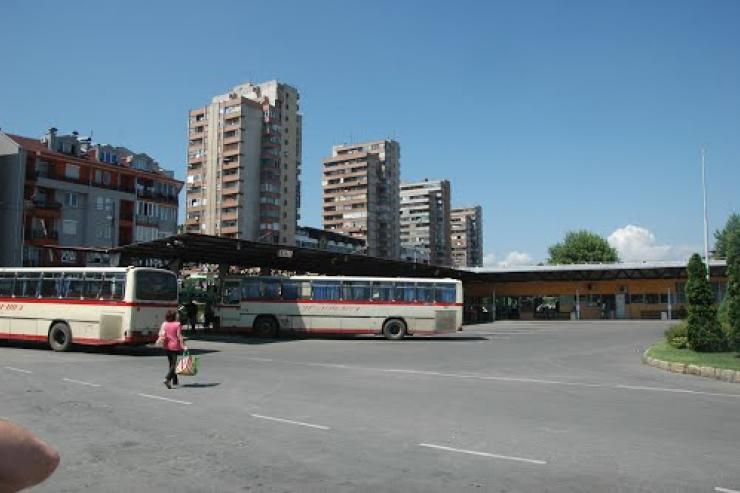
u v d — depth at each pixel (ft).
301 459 23.57
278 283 103.50
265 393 41.55
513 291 196.65
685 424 30.91
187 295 127.44
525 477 21.22
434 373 54.70
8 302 77.87
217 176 337.31
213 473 21.56
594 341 98.17
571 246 297.94
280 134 348.79
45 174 195.72
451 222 602.44
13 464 4.19
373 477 21.09
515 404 37.22
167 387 43.98
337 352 76.95
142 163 233.96
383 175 458.91
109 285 71.61
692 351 66.33
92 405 36.04
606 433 28.63
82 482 20.44
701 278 67.10
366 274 153.89
